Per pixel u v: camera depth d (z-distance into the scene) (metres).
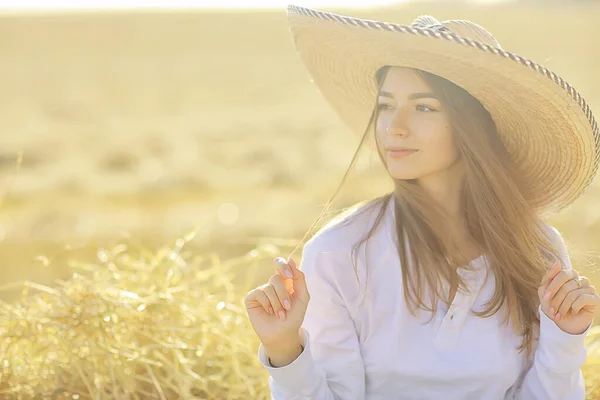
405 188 3.47
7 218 12.76
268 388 4.53
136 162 19.44
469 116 3.40
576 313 3.32
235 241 9.81
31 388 4.37
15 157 19.48
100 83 45.31
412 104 3.39
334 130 26.31
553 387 3.47
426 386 3.46
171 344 4.52
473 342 3.44
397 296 3.43
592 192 11.77
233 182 16.33
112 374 4.24
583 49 56.69
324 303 3.45
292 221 11.81
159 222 12.13
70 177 16.67
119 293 4.57
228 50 69.81
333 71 3.86
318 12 3.36
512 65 3.19
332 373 3.44
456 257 3.48
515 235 3.48
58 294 4.49
